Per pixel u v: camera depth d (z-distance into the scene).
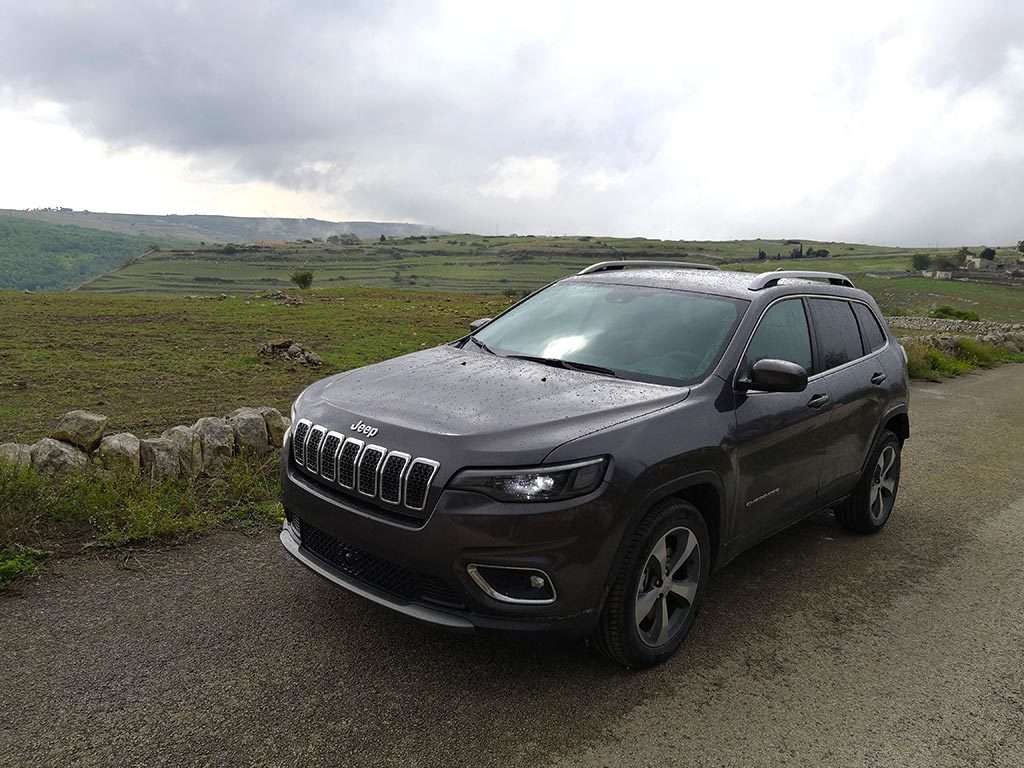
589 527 3.06
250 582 4.20
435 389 3.64
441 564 3.02
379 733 2.93
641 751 2.92
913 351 17.52
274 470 5.88
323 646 3.55
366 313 28.39
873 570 4.99
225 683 3.21
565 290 4.95
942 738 3.12
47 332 17.31
